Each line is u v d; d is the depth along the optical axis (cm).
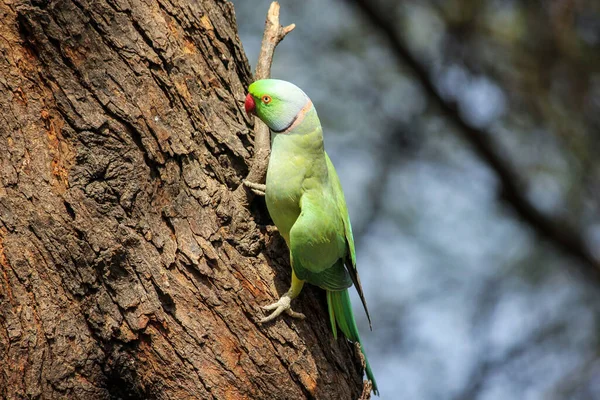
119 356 624
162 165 666
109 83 657
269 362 662
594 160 1573
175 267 648
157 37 689
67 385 609
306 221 691
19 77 631
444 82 1619
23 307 604
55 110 639
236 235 686
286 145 715
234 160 721
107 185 640
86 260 622
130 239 636
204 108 711
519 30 1529
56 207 622
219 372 642
